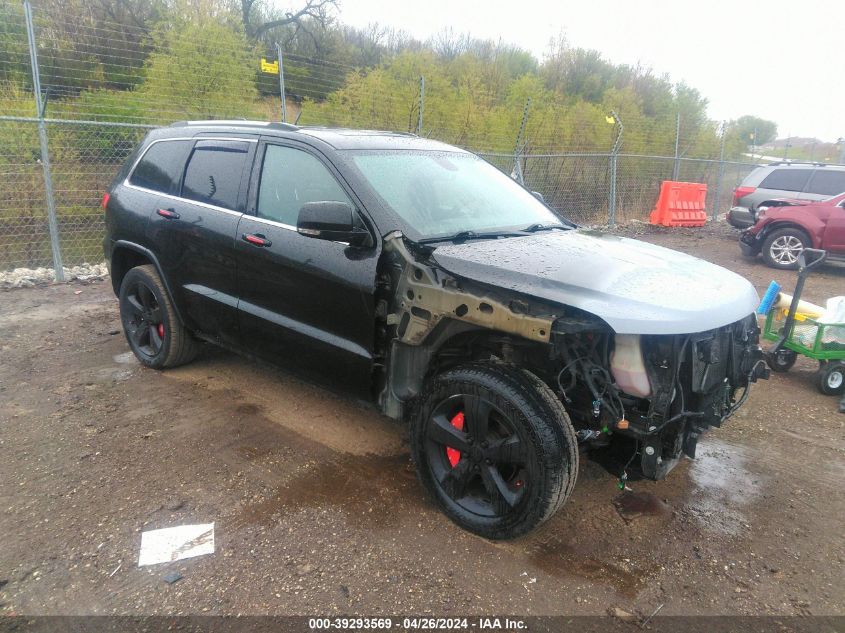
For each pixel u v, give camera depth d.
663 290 2.78
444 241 3.21
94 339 5.65
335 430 4.01
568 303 2.57
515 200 4.09
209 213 4.02
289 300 3.57
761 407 4.73
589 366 2.73
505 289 2.71
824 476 3.71
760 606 2.62
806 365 5.76
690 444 2.89
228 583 2.62
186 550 2.81
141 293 4.79
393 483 3.42
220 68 11.16
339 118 11.67
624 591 2.68
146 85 11.02
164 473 3.44
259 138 3.91
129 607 2.47
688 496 3.44
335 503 3.21
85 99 10.12
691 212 15.59
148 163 4.68
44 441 3.74
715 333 2.88
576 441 2.77
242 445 3.78
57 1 11.70
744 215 12.65
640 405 2.78
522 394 2.72
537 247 3.21
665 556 2.92
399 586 2.64
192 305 4.27
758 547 3.01
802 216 10.54
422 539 2.96
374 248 3.15
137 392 4.50
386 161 3.63
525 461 2.72
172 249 4.28
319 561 2.78
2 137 8.91
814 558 2.94
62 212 9.39
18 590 2.54
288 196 3.63
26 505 3.10
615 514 3.24
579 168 14.60
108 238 4.90
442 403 3.01
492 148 13.27
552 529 3.09
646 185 16.61
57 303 6.89
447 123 13.15
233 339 4.09
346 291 3.23
